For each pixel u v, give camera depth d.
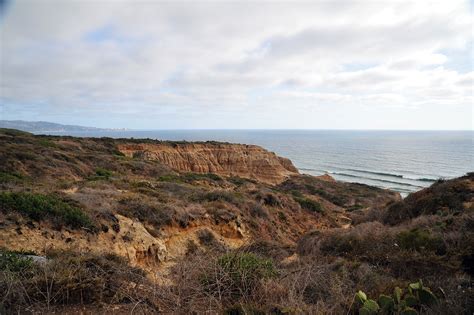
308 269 5.80
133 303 4.40
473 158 105.12
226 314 4.18
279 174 59.88
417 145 165.25
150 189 17.86
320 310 4.27
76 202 10.67
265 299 4.62
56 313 4.09
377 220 17.16
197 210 15.10
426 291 4.38
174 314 4.21
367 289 5.47
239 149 62.00
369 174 80.69
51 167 21.88
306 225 23.53
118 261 6.69
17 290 4.12
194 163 53.81
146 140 53.66
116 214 11.43
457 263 6.46
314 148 157.12
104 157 31.69
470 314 4.14
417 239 8.45
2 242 7.51
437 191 15.91
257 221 18.12
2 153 20.78
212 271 5.16
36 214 8.84
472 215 10.01
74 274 4.78
